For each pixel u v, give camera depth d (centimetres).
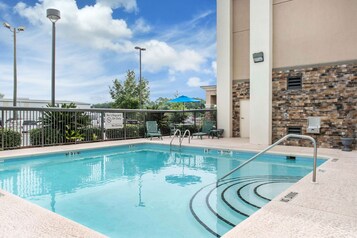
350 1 850
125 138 1184
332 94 879
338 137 867
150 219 391
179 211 421
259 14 1005
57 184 587
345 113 856
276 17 990
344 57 859
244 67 1241
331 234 268
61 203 465
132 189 547
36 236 265
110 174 679
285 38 972
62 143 974
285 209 334
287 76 969
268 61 985
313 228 281
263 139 1001
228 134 1274
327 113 888
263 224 290
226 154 906
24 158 773
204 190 533
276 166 738
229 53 1264
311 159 743
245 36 1234
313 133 906
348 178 485
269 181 589
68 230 278
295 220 301
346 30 857
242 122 1255
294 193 399
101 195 509
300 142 935
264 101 998
